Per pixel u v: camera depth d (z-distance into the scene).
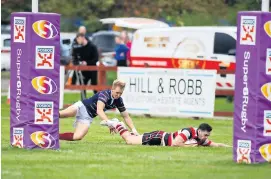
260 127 32.28
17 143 35.97
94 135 45.19
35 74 35.41
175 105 59.03
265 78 32.09
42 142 35.81
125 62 73.19
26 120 35.62
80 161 33.09
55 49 35.47
